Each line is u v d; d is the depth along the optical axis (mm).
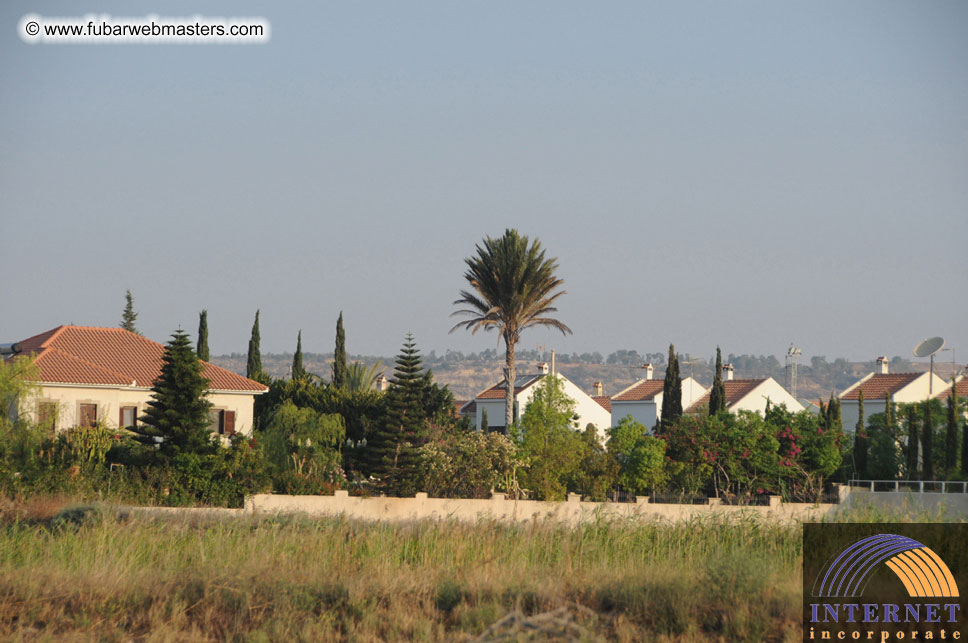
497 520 63000
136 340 138000
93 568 46000
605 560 50250
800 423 142750
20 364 95688
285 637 37750
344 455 124562
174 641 37500
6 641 36719
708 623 39781
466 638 37625
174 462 90062
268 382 154750
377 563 47938
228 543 52750
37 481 83375
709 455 132125
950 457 165000
